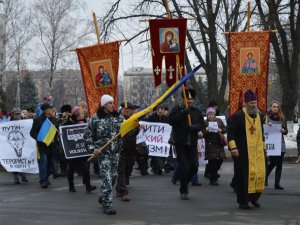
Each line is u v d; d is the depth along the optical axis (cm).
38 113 1700
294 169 1641
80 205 994
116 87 1447
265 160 944
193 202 1017
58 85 8519
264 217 865
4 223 832
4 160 1374
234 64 1338
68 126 1170
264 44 1334
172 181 1316
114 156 914
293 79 2612
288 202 1010
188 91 1039
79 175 1560
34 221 845
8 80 5572
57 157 1506
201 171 1627
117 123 913
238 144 934
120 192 1045
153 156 1549
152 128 1532
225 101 2641
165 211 920
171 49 1266
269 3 2409
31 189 1248
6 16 4897
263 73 1340
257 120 937
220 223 818
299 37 2573
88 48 1443
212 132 1266
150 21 1262
